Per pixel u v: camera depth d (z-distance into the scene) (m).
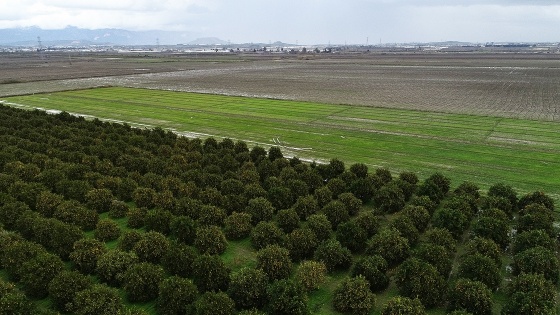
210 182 29.88
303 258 22.16
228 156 34.38
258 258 20.17
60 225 22.19
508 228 23.58
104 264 19.61
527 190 31.16
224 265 19.52
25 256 19.86
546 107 64.19
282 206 27.36
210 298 16.78
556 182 32.62
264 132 48.59
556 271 19.78
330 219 25.28
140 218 25.52
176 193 28.95
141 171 33.75
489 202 26.67
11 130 41.97
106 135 41.12
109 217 26.91
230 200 26.95
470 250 21.28
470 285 17.70
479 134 47.19
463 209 25.44
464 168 36.06
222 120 55.03
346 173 31.36
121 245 21.67
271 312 17.25
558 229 24.73
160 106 65.38
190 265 19.92
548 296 17.70
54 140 38.22
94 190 27.84
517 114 58.69
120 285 19.58
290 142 44.44
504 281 20.23
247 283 17.97
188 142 39.81
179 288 17.47
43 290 18.39
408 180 31.00
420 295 18.12
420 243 23.42
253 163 33.78
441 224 24.25
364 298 17.94
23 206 24.80
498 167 36.22
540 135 46.59
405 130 49.28
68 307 17.27
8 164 31.66
